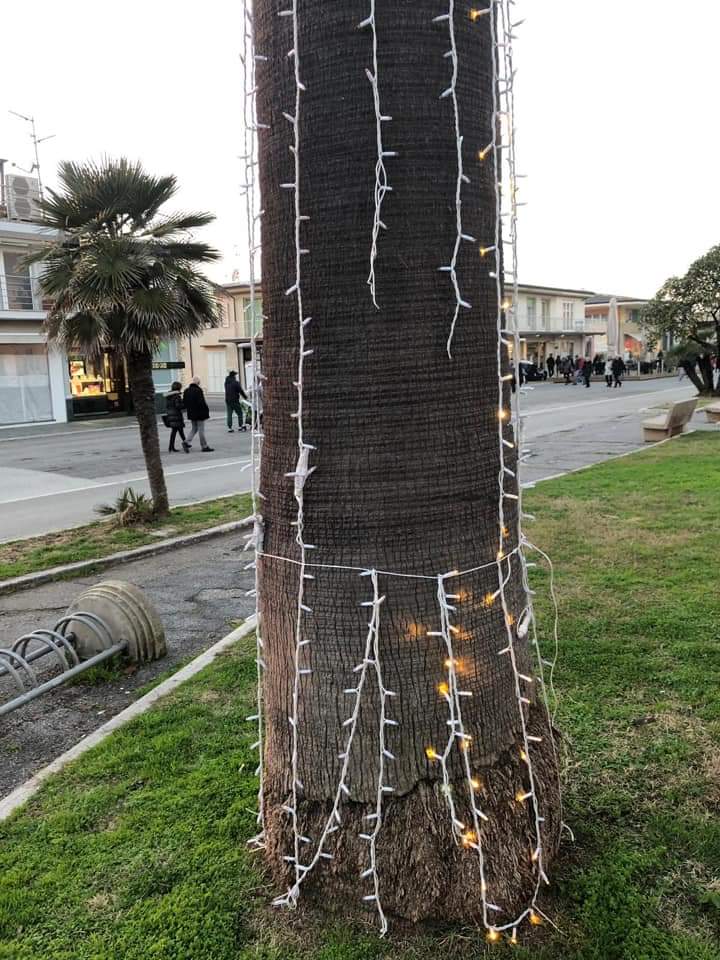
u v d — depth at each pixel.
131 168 8.34
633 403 26.73
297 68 2.12
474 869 2.36
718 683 3.91
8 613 6.15
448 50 2.11
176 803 3.13
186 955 2.33
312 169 2.15
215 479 12.76
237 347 41.78
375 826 2.36
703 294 23.80
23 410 25.20
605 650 4.39
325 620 2.34
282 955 2.32
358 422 2.22
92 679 4.68
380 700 2.33
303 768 2.46
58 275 8.12
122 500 9.16
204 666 4.66
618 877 2.57
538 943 2.33
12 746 3.95
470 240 2.22
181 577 6.97
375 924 2.39
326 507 2.29
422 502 2.25
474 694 2.38
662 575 5.70
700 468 10.63
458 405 2.26
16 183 26.22
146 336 8.25
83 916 2.52
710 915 2.42
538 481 10.22
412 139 2.10
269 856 2.63
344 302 2.18
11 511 10.35
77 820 3.06
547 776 2.61
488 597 2.39
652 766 3.23
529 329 53.25
